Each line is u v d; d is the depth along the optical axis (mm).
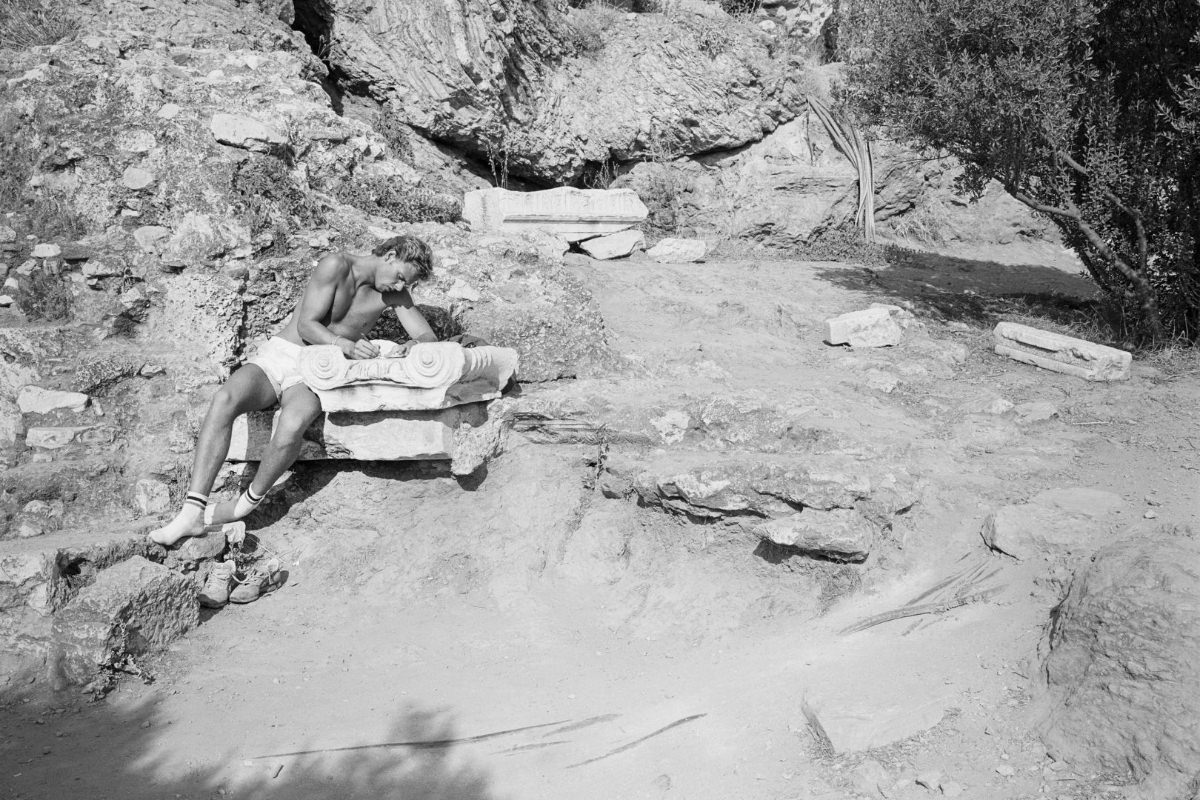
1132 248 8422
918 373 7348
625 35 12930
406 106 10953
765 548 5410
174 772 4113
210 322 6043
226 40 8680
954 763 3953
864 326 7879
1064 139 7875
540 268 7211
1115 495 5398
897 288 10023
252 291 6223
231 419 5355
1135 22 8250
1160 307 8336
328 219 6938
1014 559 5016
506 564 5668
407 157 10805
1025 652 4445
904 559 5242
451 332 6480
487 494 5941
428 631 5258
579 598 5543
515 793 4039
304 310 5547
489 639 5168
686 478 5441
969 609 4828
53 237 6438
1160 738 3693
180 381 5906
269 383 5523
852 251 12195
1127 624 4016
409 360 5340
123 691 4684
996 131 7828
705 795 3965
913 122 8172
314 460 5844
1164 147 8148
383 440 5578
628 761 4188
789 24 14641
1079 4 7434
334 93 11117
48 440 5535
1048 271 11859
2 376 5785
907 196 13352
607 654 5070
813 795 3883
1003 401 6676
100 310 6145
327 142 7559
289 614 5418
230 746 4289
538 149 12094
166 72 7121
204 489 5246
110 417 5789
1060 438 6270
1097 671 4016
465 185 11406
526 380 6590
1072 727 3951
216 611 5371
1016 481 5703
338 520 5836
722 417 6027
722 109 12805
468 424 5723
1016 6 7504
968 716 4168
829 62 14484
